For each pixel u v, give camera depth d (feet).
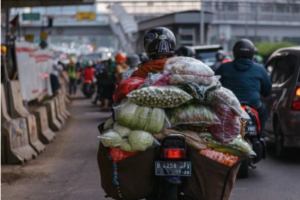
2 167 31.22
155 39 17.83
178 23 157.17
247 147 16.01
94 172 29.94
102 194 24.66
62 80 108.37
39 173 29.73
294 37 269.03
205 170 15.92
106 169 16.21
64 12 252.83
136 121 15.47
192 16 157.79
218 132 15.97
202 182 15.97
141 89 15.51
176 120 15.84
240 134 16.97
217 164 15.92
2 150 31.99
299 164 31.04
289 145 30.83
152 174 15.88
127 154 15.66
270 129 34.22
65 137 45.50
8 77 49.01
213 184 15.98
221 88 16.25
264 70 27.99
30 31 231.30
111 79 68.39
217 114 15.99
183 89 15.92
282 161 32.01
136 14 206.90
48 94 82.23
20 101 45.57
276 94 32.81
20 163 32.12
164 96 15.43
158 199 16.15
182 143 15.44
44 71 78.28
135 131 15.53
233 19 250.37
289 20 254.06
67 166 31.86
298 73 30.91
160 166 15.48
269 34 258.57
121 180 15.79
